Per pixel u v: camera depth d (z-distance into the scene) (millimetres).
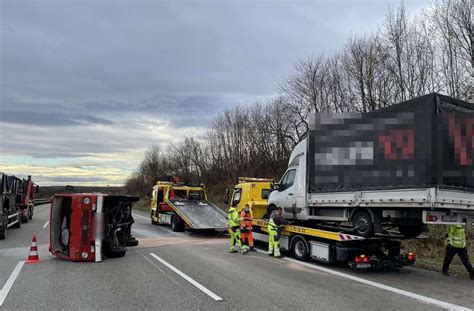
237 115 44312
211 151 48281
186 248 14047
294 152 12523
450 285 8508
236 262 11148
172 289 7832
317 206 10891
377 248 10320
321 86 31250
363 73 26328
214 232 20047
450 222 8438
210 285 8188
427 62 22453
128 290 7746
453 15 20766
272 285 8258
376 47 25328
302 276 9289
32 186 26547
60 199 11836
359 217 9875
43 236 17016
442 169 8078
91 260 11023
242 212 13352
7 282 8438
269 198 14070
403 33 23641
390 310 6539
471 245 12695
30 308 6539
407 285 8453
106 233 11633
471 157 8438
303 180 11570
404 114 8680
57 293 7512
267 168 38438
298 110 33250
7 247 13727
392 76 24344
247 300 7043
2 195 15750
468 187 8391
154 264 10648
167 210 23203
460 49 20656
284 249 12492
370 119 9430
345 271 10039
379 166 9102
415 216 8867
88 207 11047
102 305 6703
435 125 8141
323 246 10578
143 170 75750
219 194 41406
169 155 63594
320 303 6891
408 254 9883
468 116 8508
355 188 9633
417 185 8242
